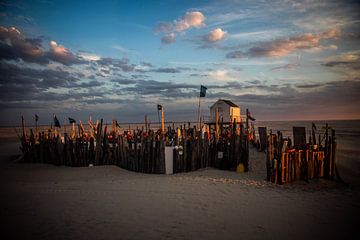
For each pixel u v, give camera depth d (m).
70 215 7.62
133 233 6.41
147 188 10.86
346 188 11.31
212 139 16.78
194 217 7.56
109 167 16.28
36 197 9.48
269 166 12.16
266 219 7.50
